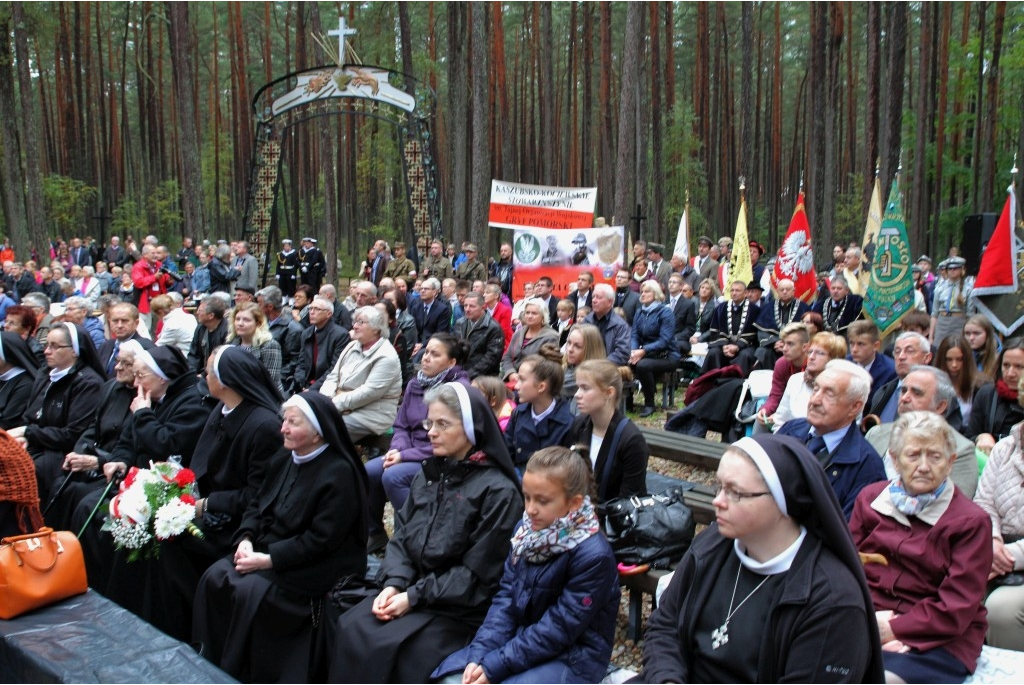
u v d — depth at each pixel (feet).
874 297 29.78
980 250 29.86
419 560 12.18
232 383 15.29
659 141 101.91
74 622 12.83
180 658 11.60
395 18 108.27
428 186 55.11
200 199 81.20
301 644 13.25
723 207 133.90
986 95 88.63
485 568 11.72
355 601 12.58
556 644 10.29
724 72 127.75
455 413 12.30
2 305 46.39
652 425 28.73
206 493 16.08
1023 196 62.08
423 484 12.92
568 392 20.43
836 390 12.98
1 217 105.91
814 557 7.99
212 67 147.54
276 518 13.67
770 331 29.71
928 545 10.59
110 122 140.05
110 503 15.10
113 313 23.95
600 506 13.65
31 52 119.75
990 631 11.79
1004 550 12.12
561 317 29.96
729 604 8.35
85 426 19.76
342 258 140.26
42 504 19.42
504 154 102.94
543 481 10.40
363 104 56.65
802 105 158.10
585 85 114.42
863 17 126.62
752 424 22.71
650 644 8.93
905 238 29.22
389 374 21.31
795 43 147.84
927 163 95.30
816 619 7.70
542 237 39.34
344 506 13.37
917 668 9.90
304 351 27.02
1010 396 16.02
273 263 110.11
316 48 85.25
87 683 10.82
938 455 10.53
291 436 13.38
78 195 115.96
